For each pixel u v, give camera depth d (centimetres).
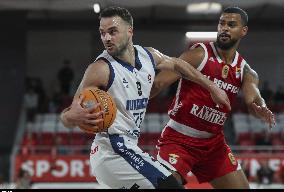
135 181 420
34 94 2266
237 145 1995
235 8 571
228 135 2105
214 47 580
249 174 1633
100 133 420
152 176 419
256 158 1650
